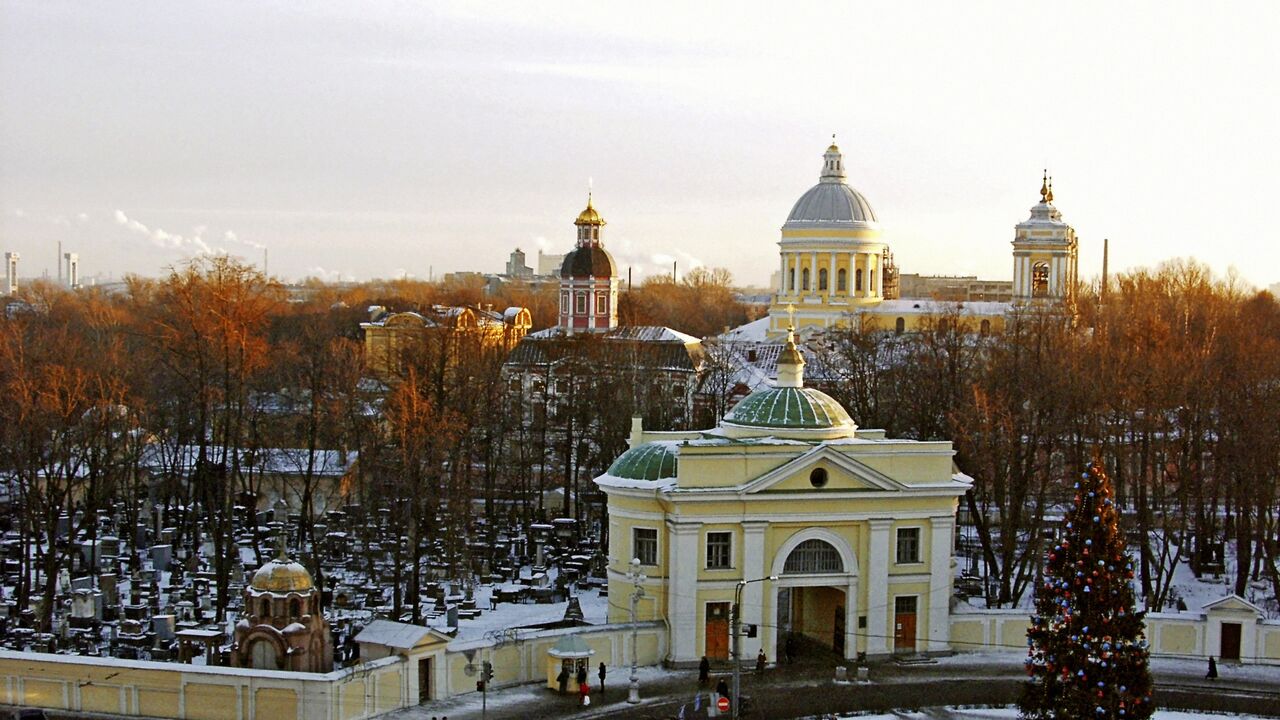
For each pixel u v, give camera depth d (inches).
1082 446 4325.8
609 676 3238.2
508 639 3166.8
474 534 4606.3
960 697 3075.8
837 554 3383.4
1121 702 2598.4
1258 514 3981.3
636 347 6427.2
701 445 3304.6
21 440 4005.9
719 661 3334.2
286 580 3075.8
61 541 4097.0
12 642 3339.1
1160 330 5487.2
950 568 3464.6
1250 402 4183.1
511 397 5467.5
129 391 5083.7
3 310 7421.3
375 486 4352.9
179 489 4840.1
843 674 3230.8
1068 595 2630.4
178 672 2842.0
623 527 3459.6
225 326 4033.0
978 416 4200.3
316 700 2760.8
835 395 5467.5
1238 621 3378.4
